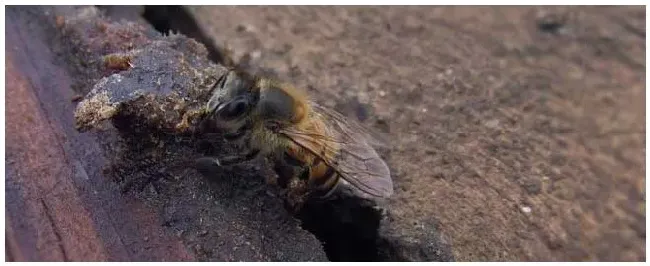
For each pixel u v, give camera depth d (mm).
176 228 72
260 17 102
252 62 95
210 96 78
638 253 81
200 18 99
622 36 104
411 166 85
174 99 75
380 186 81
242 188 77
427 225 80
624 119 93
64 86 83
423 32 101
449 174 85
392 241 79
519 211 82
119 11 94
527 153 88
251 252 72
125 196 74
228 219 74
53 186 74
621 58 101
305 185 81
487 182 84
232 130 80
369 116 90
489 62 98
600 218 83
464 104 92
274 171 81
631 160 89
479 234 80
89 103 73
